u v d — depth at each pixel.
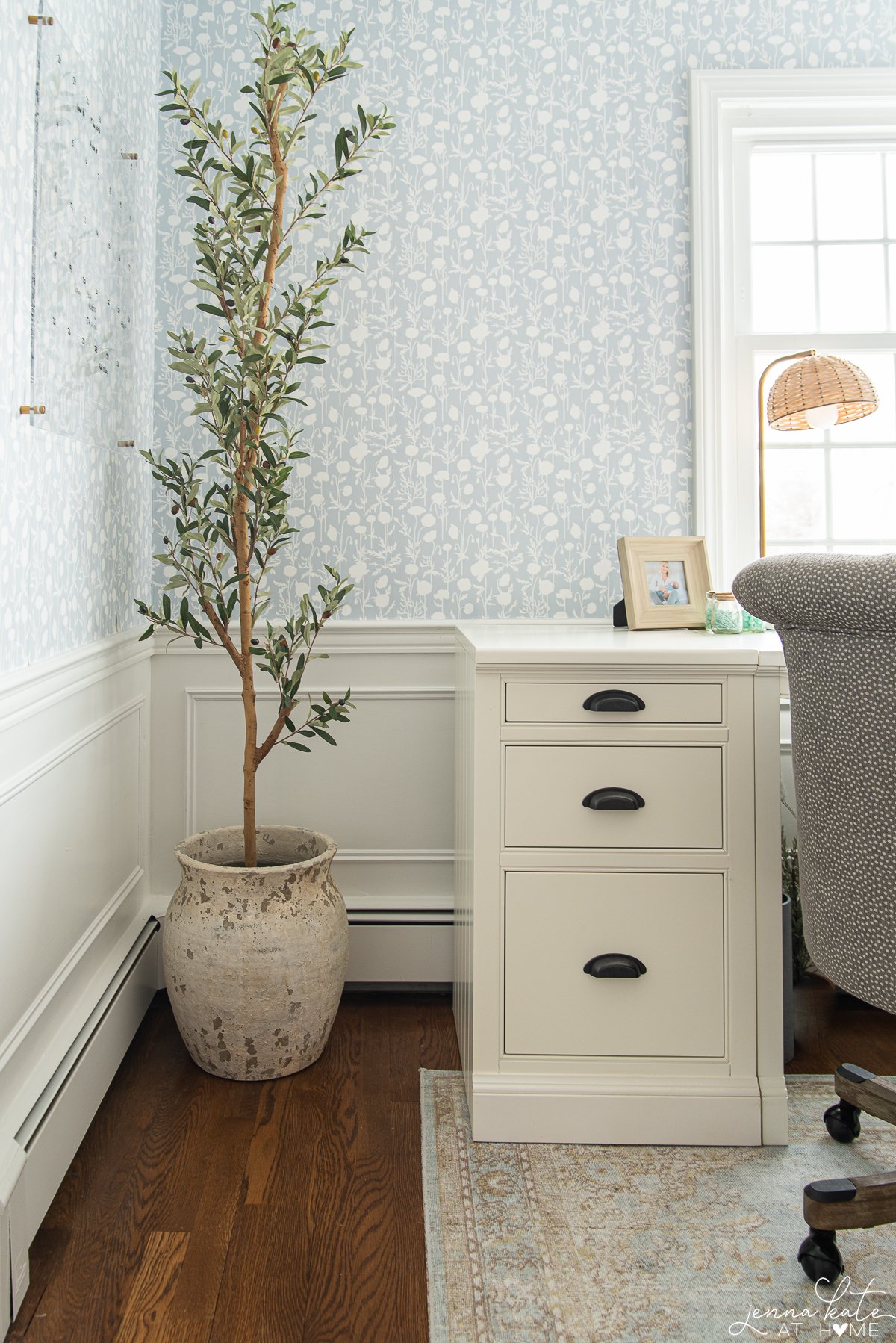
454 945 2.12
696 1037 1.57
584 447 2.16
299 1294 1.20
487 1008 1.57
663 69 2.15
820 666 1.14
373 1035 1.94
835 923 1.20
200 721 2.15
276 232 1.71
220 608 1.78
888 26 2.17
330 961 1.72
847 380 1.94
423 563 2.16
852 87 2.13
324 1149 1.52
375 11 2.12
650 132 2.15
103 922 1.71
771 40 2.16
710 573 2.03
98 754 1.71
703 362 2.14
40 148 1.36
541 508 2.16
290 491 2.14
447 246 2.13
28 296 1.33
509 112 2.13
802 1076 1.77
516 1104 1.55
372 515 2.15
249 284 1.71
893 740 1.07
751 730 1.55
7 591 1.25
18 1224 1.17
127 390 1.89
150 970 2.03
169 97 2.11
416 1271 1.24
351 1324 1.15
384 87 2.12
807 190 2.30
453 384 2.14
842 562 1.06
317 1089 1.71
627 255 2.15
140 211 1.97
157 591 2.12
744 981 1.56
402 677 2.16
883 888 1.12
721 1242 1.30
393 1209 1.37
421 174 2.13
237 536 1.76
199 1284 1.21
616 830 1.56
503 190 2.14
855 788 1.13
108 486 1.75
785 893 2.01
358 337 2.13
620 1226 1.34
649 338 2.15
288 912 1.68
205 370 1.68
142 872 2.06
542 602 2.17
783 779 2.20
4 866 1.24
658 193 2.15
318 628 1.84
